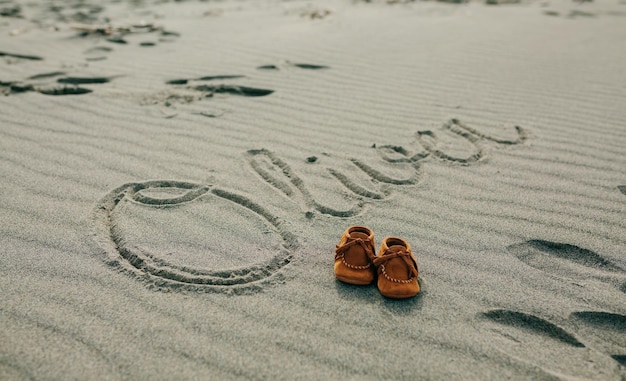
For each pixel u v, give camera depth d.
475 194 0.97
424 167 1.06
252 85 1.48
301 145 1.13
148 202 0.93
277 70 1.64
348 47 1.94
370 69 1.67
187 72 1.60
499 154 1.11
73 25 2.31
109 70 1.61
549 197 0.96
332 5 3.13
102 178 0.98
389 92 1.45
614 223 0.90
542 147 1.14
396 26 2.36
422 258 0.82
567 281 0.79
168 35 2.15
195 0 3.45
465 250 0.84
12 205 0.90
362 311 0.73
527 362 0.67
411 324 0.71
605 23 2.51
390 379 0.65
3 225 0.85
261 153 1.10
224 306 0.73
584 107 1.34
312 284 0.77
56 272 0.77
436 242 0.85
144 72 1.60
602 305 0.74
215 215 0.91
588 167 1.06
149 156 1.07
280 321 0.71
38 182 0.96
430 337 0.70
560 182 1.01
